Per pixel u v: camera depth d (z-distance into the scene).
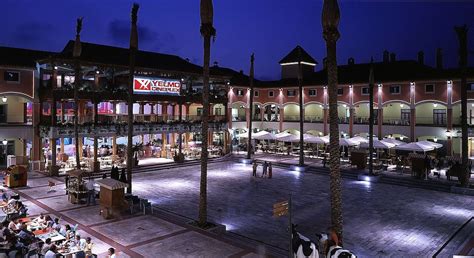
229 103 54.75
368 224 21.30
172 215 21.70
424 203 26.28
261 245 17.59
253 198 27.09
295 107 59.09
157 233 18.20
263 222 21.53
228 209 24.12
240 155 49.69
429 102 43.47
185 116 47.72
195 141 54.03
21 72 34.00
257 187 30.94
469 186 29.91
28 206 22.84
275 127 57.56
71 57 33.41
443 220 22.12
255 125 59.06
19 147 36.44
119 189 20.64
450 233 19.78
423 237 19.16
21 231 15.13
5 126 33.53
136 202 22.28
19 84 33.91
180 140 42.94
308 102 54.28
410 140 45.03
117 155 39.44
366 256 16.67
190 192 28.72
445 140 44.09
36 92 34.81
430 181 32.62
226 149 49.94
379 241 18.56
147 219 20.48
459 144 43.53
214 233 18.44
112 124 36.69
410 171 37.69
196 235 17.97
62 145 38.06
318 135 54.97
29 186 28.58
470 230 20.27
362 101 49.06
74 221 19.98
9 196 23.59
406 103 45.25
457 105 43.75
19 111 37.00
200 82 48.69
